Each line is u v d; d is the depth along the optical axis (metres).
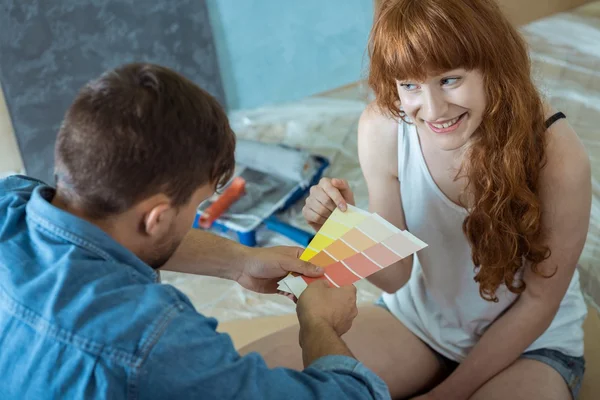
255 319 1.84
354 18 2.73
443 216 1.26
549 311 1.25
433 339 1.39
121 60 2.55
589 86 2.58
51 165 2.53
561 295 1.24
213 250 1.21
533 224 1.14
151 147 0.77
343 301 1.00
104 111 0.78
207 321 0.82
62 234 0.80
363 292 1.91
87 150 0.78
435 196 1.25
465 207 1.22
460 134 1.10
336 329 0.99
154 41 2.57
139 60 2.58
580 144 1.13
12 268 0.79
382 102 1.15
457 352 1.37
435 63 0.99
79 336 0.74
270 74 2.79
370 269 1.09
